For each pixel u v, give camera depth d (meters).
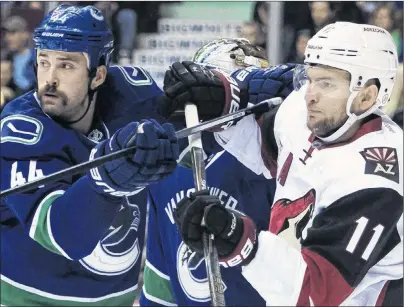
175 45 14.59
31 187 6.04
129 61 14.66
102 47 7.13
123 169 5.98
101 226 6.46
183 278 7.88
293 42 13.51
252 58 8.09
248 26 13.73
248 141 7.44
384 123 6.32
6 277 7.52
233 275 7.62
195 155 6.46
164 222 8.00
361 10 13.38
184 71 6.94
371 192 5.75
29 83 14.35
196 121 6.70
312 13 13.38
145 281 8.48
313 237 5.76
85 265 7.49
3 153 6.88
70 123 7.20
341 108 6.08
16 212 6.71
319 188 6.11
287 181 6.46
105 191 6.23
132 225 7.63
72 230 6.45
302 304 5.70
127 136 6.02
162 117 7.70
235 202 7.74
